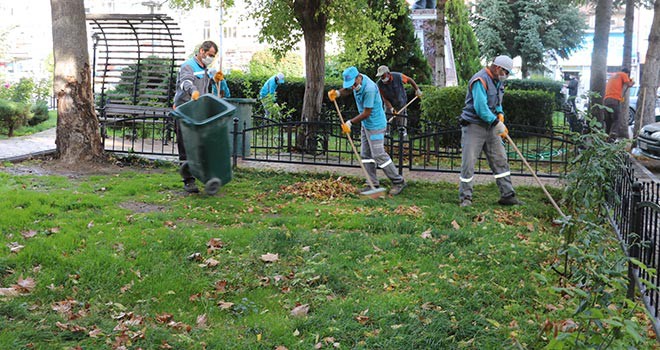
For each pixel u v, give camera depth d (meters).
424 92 14.09
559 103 18.02
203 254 6.50
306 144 13.05
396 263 6.43
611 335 3.71
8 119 15.01
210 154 8.32
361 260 6.51
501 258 6.62
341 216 8.03
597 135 6.27
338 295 5.71
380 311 5.22
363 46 16.62
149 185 9.53
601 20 17.19
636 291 5.69
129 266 6.03
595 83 17.36
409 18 18.89
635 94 29.69
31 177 9.89
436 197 9.45
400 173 10.58
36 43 48.97
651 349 4.56
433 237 7.27
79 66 11.34
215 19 45.50
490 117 8.60
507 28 35.72
